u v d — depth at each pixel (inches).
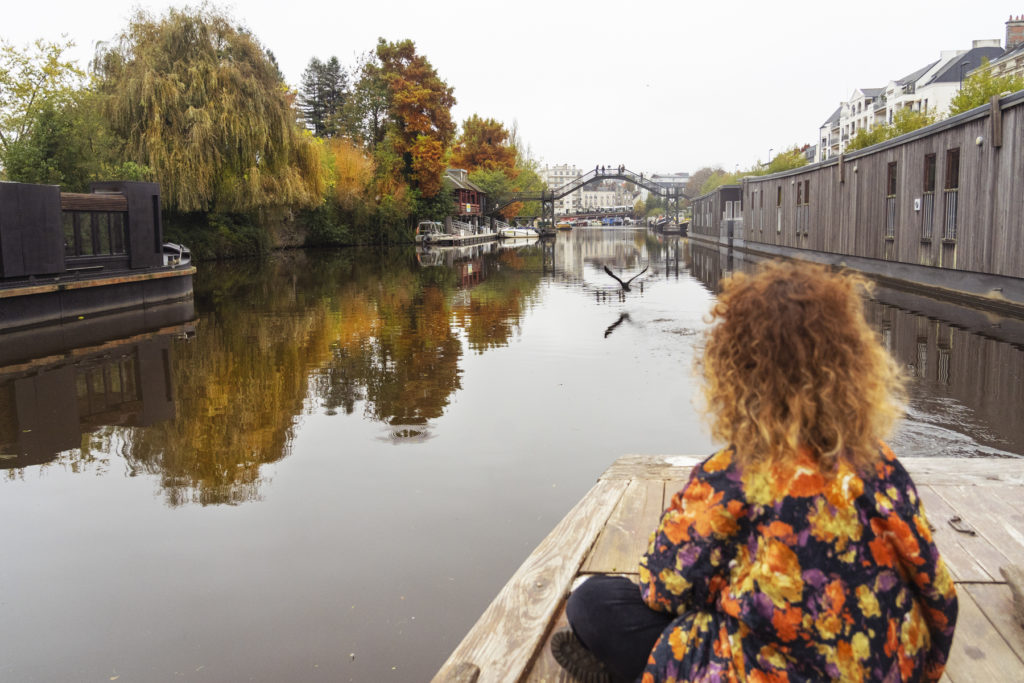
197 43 1133.7
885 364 55.2
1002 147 523.2
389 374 364.5
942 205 627.5
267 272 1071.0
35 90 1010.1
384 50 2174.0
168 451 248.5
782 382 52.9
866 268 828.0
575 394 315.3
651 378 345.1
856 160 850.8
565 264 1220.5
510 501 197.3
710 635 57.3
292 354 423.5
